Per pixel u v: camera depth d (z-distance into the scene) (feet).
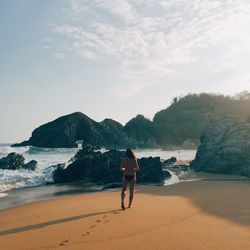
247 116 104.99
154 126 422.82
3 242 27.71
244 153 92.43
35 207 45.62
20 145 333.83
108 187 72.69
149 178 81.20
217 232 29.45
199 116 441.68
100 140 347.15
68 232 30.22
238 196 49.14
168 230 30.25
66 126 330.54
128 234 29.14
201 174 92.58
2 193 65.46
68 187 75.51
